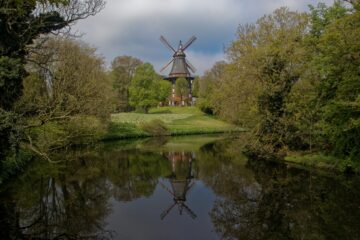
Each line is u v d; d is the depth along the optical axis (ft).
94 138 115.75
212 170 86.53
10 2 48.24
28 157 81.76
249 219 48.37
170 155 112.37
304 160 83.35
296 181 68.44
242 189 66.28
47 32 59.72
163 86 303.68
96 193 63.52
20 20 54.29
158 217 49.98
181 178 78.18
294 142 95.25
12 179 65.51
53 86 73.36
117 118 179.73
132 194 63.77
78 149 119.03
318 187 62.54
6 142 56.29
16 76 50.93
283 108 89.04
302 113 85.10
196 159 104.32
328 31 70.54
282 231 42.86
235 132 125.59
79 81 86.28
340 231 41.75
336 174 72.02
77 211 52.44
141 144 144.05
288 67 90.58
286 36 90.99
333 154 78.84
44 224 46.19
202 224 47.01
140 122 196.75
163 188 68.64
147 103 267.18
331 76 72.28
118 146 136.05
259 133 94.94
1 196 57.88
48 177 73.77
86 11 60.18
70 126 89.40
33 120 62.69
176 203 57.41
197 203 57.52
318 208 51.03
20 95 58.90
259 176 76.18
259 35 98.12
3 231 43.29
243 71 92.17
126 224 46.62
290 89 90.74
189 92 331.16
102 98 111.96
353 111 64.49
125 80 290.76
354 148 68.28
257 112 90.68
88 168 86.99
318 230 42.32
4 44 52.65
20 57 56.34
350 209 50.11
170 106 322.75
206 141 158.40
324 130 73.05
